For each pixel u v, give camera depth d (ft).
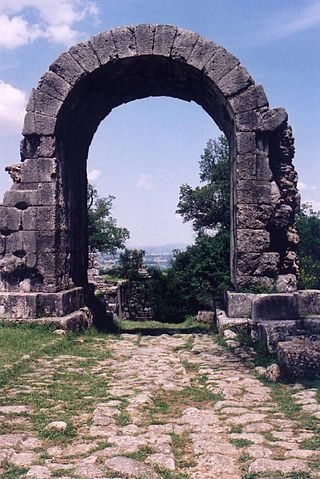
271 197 52.21
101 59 53.78
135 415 24.70
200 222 145.28
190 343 47.88
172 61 54.44
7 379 31.63
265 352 38.58
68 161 58.34
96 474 17.39
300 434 21.74
